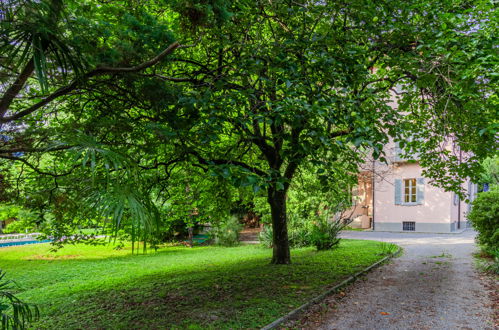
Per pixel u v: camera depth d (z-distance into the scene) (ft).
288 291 19.26
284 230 28.96
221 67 15.75
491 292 18.65
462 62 13.89
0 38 8.23
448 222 57.52
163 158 22.58
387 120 16.94
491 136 17.08
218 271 27.09
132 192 9.00
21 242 61.11
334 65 14.90
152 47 12.80
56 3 8.86
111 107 14.56
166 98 13.62
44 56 8.39
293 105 13.05
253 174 12.05
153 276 26.99
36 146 11.05
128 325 14.60
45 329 14.88
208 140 14.01
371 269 26.35
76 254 44.83
